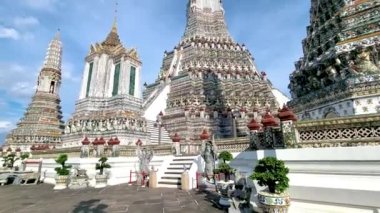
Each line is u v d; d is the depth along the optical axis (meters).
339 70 12.08
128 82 36.00
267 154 9.34
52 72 55.47
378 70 10.30
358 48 10.98
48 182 23.77
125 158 21.20
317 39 15.24
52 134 48.53
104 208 10.61
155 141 34.81
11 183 22.48
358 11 11.98
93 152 21.55
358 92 10.41
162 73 55.72
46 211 10.42
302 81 15.81
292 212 7.89
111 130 31.19
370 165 6.59
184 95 43.03
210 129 36.69
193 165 16.95
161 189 15.82
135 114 34.25
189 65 50.62
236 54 55.75
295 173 8.20
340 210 6.86
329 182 7.28
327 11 14.90
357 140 7.12
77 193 15.31
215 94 43.25
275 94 52.44
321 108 12.94
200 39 56.16
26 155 30.69
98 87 36.19
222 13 65.25
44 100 52.03
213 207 10.33
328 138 7.80
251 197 9.72
